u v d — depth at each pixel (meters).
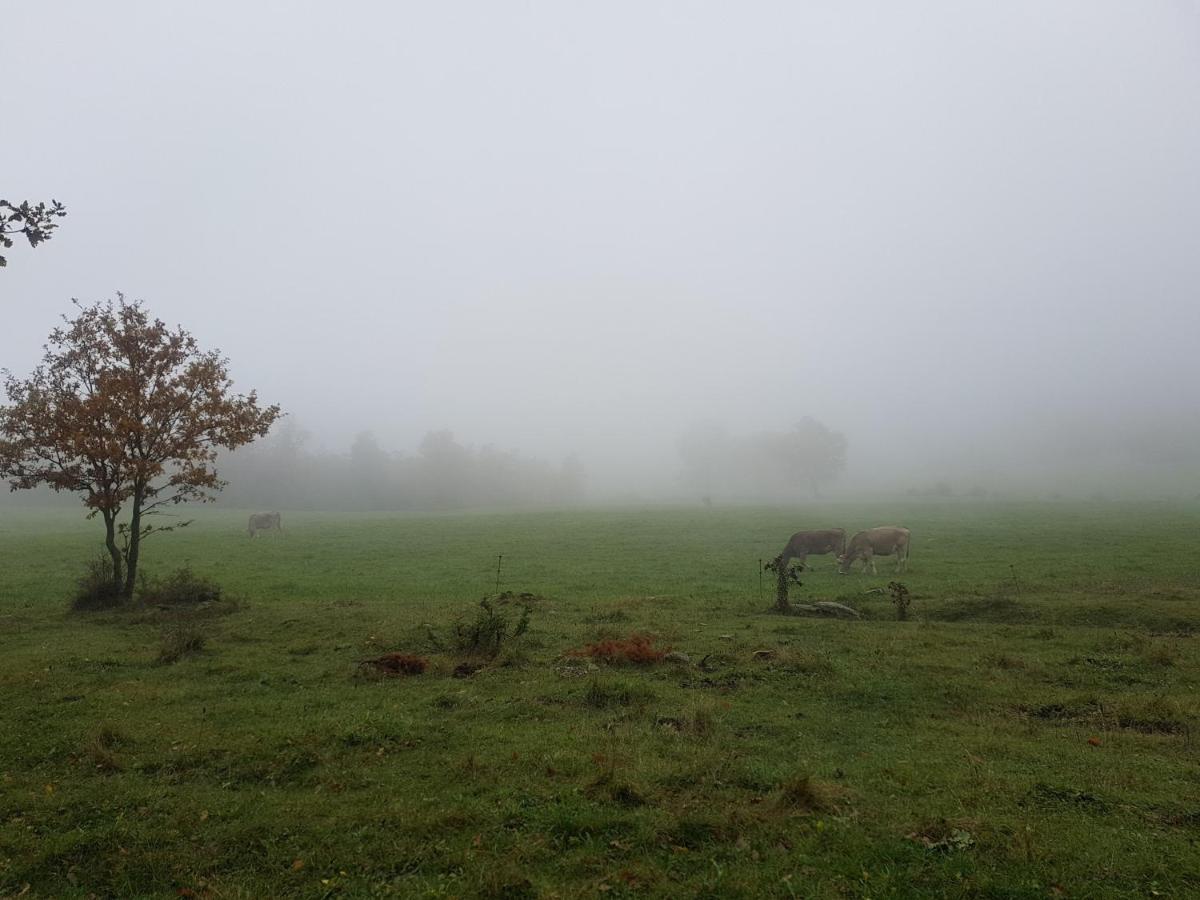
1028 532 40.59
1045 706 10.01
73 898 5.46
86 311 19.31
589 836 6.09
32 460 19.05
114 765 7.86
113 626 16.70
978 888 5.22
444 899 5.22
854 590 22.30
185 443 19.88
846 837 6.00
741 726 9.14
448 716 9.55
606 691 10.40
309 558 33.59
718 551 35.88
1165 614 16.00
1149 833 6.08
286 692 10.89
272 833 6.29
